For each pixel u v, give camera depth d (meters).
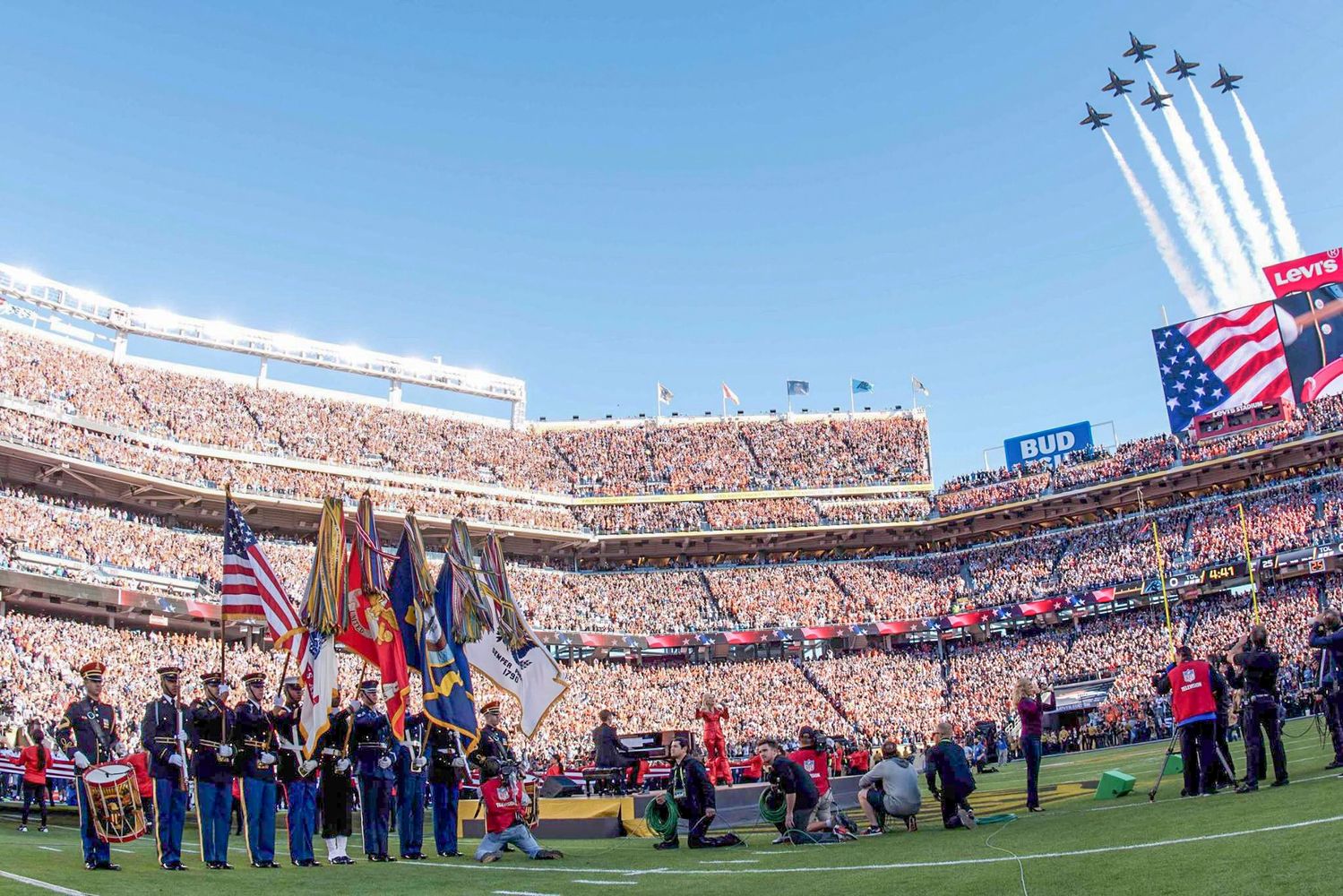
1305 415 68.56
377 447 79.38
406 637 21.53
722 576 80.88
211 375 76.75
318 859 19.58
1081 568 73.62
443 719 20.81
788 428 91.06
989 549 80.06
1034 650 70.12
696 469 87.62
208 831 17.19
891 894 11.77
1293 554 63.62
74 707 16.86
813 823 19.16
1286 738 32.62
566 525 80.56
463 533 23.78
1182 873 10.96
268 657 55.88
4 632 46.38
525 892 14.02
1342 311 68.38
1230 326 71.69
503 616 24.44
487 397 90.00
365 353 84.25
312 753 18.56
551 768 34.25
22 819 24.56
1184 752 18.47
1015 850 14.38
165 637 54.44
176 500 65.25
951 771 18.91
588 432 90.50
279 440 74.69
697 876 15.03
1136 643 65.75
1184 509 72.94
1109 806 19.39
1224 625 62.88
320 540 20.81
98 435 62.78
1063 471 78.12
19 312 67.38
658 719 65.88
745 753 55.88
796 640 74.00
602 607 76.50
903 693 69.62
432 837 27.61
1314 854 10.91
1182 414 72.50
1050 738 57.00
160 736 16.88
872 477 87.19
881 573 81.12
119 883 14.49
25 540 53.00
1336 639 18.66
